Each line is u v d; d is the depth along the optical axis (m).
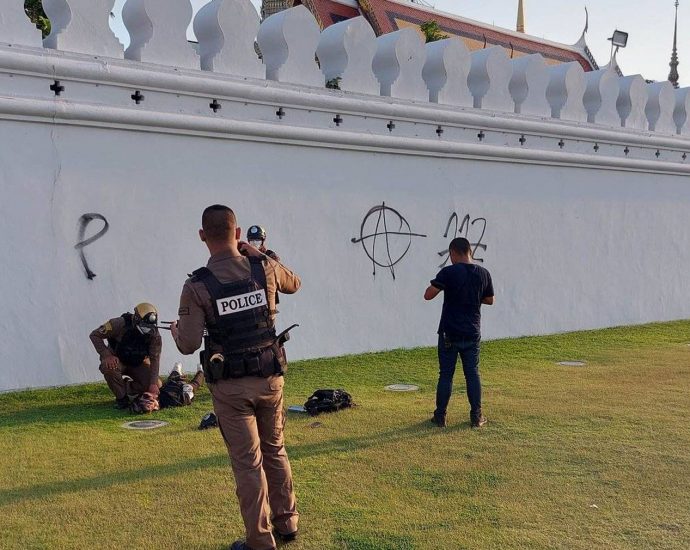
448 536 4.62
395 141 11.55
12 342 8.50
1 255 8.44
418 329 12.06
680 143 15.83
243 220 10.24
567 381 9.40
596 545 4.51
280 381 4.59
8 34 8.45
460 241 7.30
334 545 4.50
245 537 4.48
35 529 4.66
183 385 8.16
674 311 16.05
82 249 8.98
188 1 9.75
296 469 5.86
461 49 12.44
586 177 14.35
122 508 5.01
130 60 9.30
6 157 8.45
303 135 10.59
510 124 13.00
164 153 9.56
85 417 7.52
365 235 11.44
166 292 9.62
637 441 6.68
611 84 14.75
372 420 7.38
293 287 4.89
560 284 14.00
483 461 6.10
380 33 24.30
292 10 10.65
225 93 9.91
